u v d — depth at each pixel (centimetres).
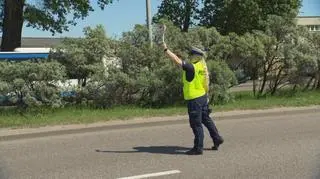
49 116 1473
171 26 1869
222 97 1775
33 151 1064
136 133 1284
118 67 1780
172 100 1761
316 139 1148
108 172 849
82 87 1697
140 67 1783
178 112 1552
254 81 2070
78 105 1691
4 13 3409
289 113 1661
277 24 2036
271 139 1153
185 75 997
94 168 882
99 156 989
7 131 1263
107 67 1747
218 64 1769
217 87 1748
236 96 2058
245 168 861
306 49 2061
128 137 1221
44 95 1569
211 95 1747
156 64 1781
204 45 1883
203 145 1066
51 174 845
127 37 1831
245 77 2042
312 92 2200
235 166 878
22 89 1538
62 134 1282
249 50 1930
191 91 988
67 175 835
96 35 1761
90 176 824
